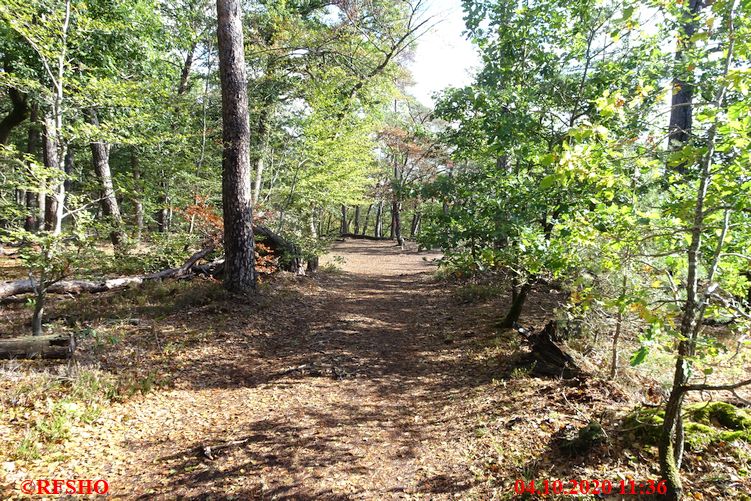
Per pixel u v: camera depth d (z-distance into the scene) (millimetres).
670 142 4289
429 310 10180
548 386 5121
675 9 3281
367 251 26578
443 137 8562
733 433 3527
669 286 3512
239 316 8336
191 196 11797
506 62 7645
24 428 4199
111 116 8125
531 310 8828
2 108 16750
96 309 8016
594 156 2787
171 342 6867
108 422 4664
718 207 2629
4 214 6770
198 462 4102
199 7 13008
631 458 3486
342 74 16031
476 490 3584
